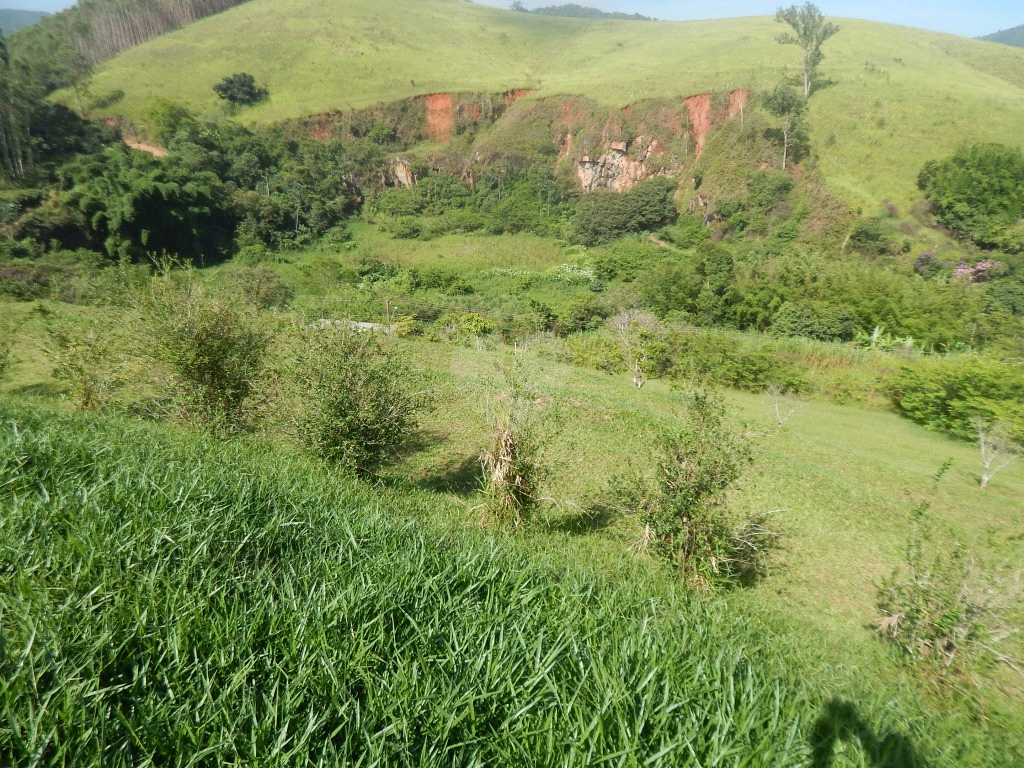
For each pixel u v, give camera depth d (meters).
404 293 46.66
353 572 2.88
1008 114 67.31
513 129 99.94
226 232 70.44
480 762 1.70
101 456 4.32
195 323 7.71
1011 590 5.39
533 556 5.00
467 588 2.92
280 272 61.03
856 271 38.25
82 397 10.18
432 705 1.89
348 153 93.19
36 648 1.86
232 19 138.12
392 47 133.50
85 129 74.81
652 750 1.85
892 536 9.44
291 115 96.44
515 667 2.19
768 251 59.03
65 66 95.69
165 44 121.56
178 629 2.03
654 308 39.25
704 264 41.12
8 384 12.96
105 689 1.67
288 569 2.91
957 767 2.58
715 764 1.78
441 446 11.64
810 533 9.25
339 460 7.50
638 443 12.85
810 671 3.77
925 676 5.23
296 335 8.38
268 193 80.06
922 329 32.00
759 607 6.30
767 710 2.16
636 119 89.38
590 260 69.88
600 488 10.03
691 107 86.19
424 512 7.04
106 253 56.53
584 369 24.30
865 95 76.19
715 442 6.96
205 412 7.86
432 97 106.69
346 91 109.19
